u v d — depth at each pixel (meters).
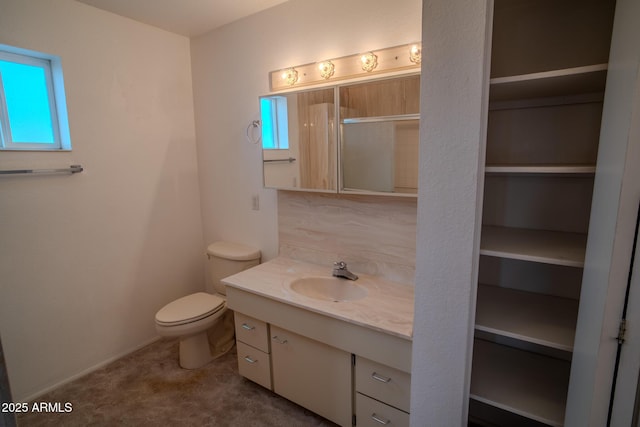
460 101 1.06
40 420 1.85
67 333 2.17
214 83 2.57
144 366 2.34
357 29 1.84
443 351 1.22
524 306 1.41
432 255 1.18
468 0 1.01
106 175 2.28
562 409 1.23
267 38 2.20
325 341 1.64
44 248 2.03
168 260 2.71
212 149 2.70
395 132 1.69
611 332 0.85
